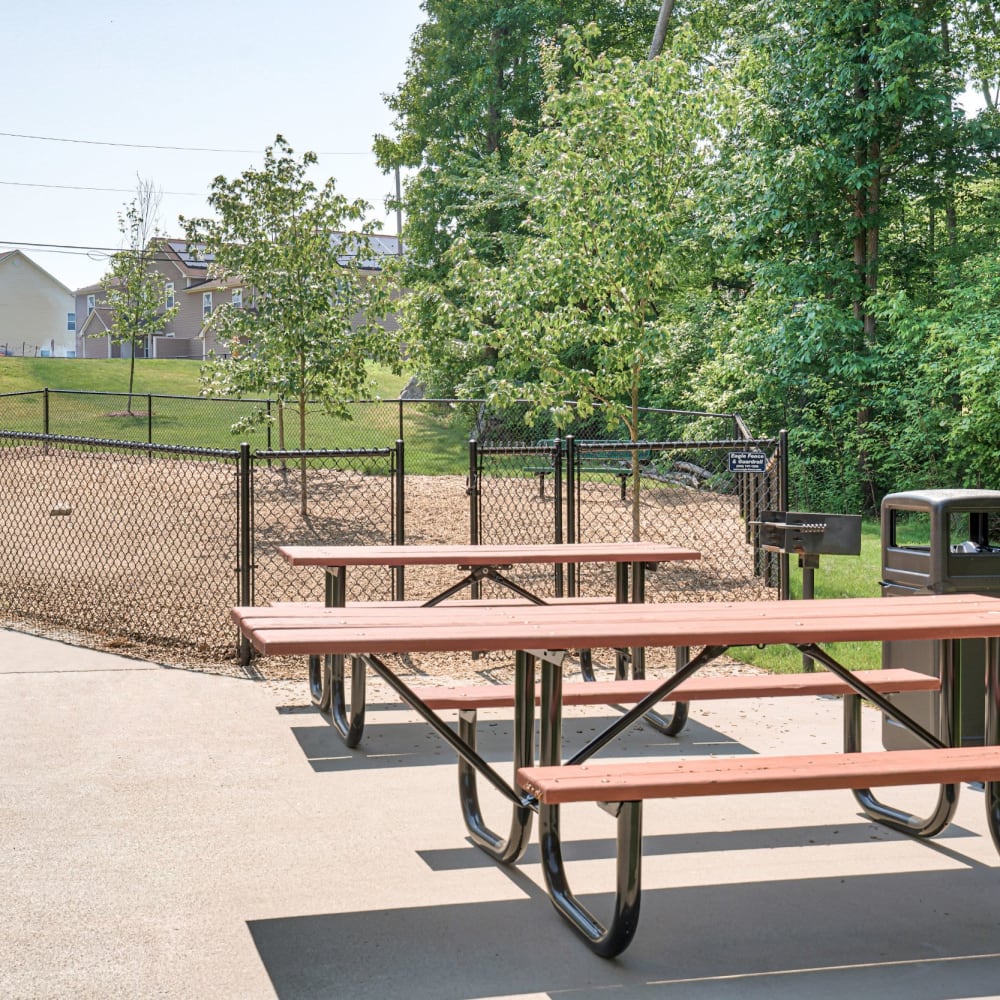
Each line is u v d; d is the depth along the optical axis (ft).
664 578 33.27
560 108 32.94
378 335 45.06
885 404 57.67
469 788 13.61
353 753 16.66
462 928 10.79
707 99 32.14
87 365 130.52
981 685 15.74
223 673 21.63
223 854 12.57
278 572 32.27
